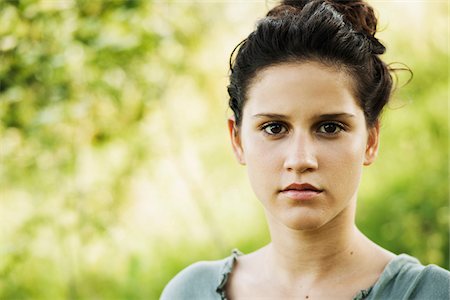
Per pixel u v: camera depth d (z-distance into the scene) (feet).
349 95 3.61
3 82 9.99
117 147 11.28
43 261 11.17
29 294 11.05
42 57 9.83
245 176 13.24
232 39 11.58
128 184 11.37
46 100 10.11
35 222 10.73
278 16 3.81
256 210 13.55
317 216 3.54
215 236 12.27
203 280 4.41
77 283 11.73
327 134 3.58
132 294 12.12
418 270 3.84
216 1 11.19
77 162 10.73
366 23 4.13
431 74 12.50
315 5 3.75
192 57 11.18
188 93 11.66
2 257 10.69
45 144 10.29
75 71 9.96
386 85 3.94
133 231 11.71
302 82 3.55
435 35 12.14
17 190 10.90
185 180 11.99
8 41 9.77
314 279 3.94
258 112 3.65
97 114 10.61
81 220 10.77
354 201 3.94
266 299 4.07
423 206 12.61
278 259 4.07
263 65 3.67
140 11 10.16
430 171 12.89
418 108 12.74
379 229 13.09
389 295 3.80
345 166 3.57
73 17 9.91
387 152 13.21
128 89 10.64
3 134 10.52
